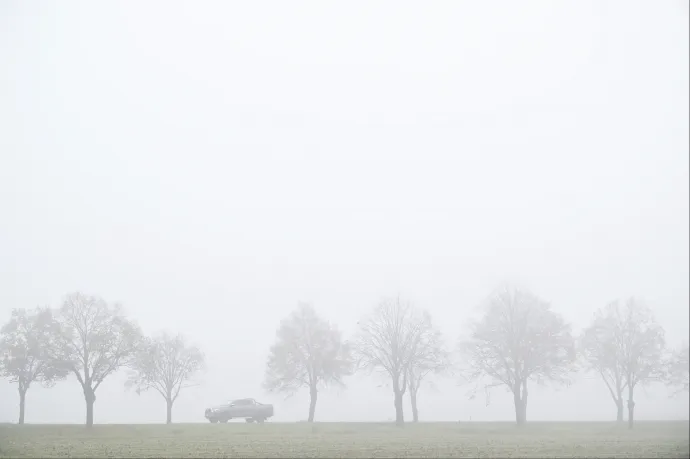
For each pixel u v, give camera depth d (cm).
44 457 3494
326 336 7081
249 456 3456
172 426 5847
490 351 6519
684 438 4669
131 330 6050
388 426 6128
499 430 5641
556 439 4697
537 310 6525
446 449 3859
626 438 4694
